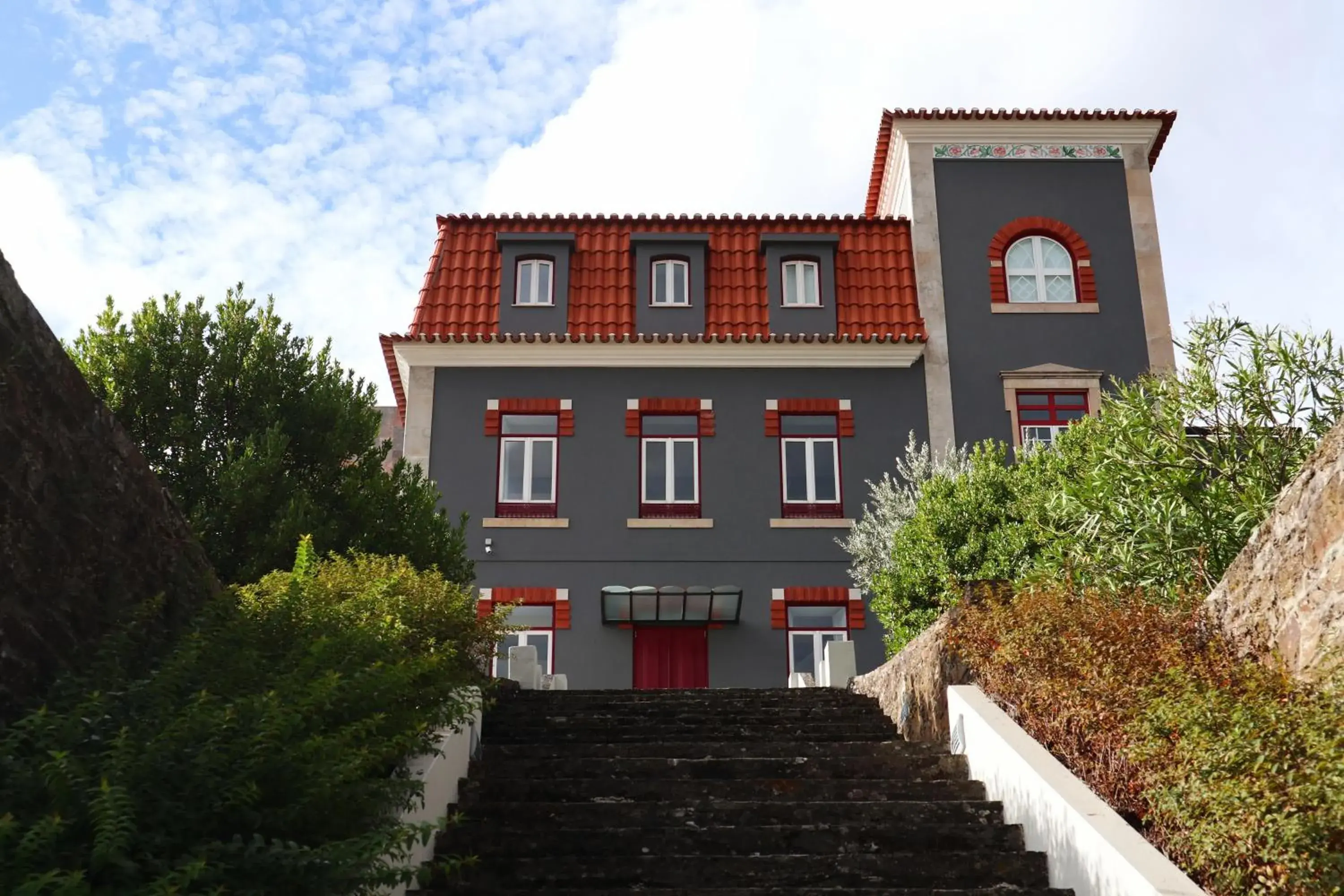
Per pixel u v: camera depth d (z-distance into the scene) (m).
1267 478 9.24
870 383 20.67
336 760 5.21
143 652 6.66
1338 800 4.99
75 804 4.33
